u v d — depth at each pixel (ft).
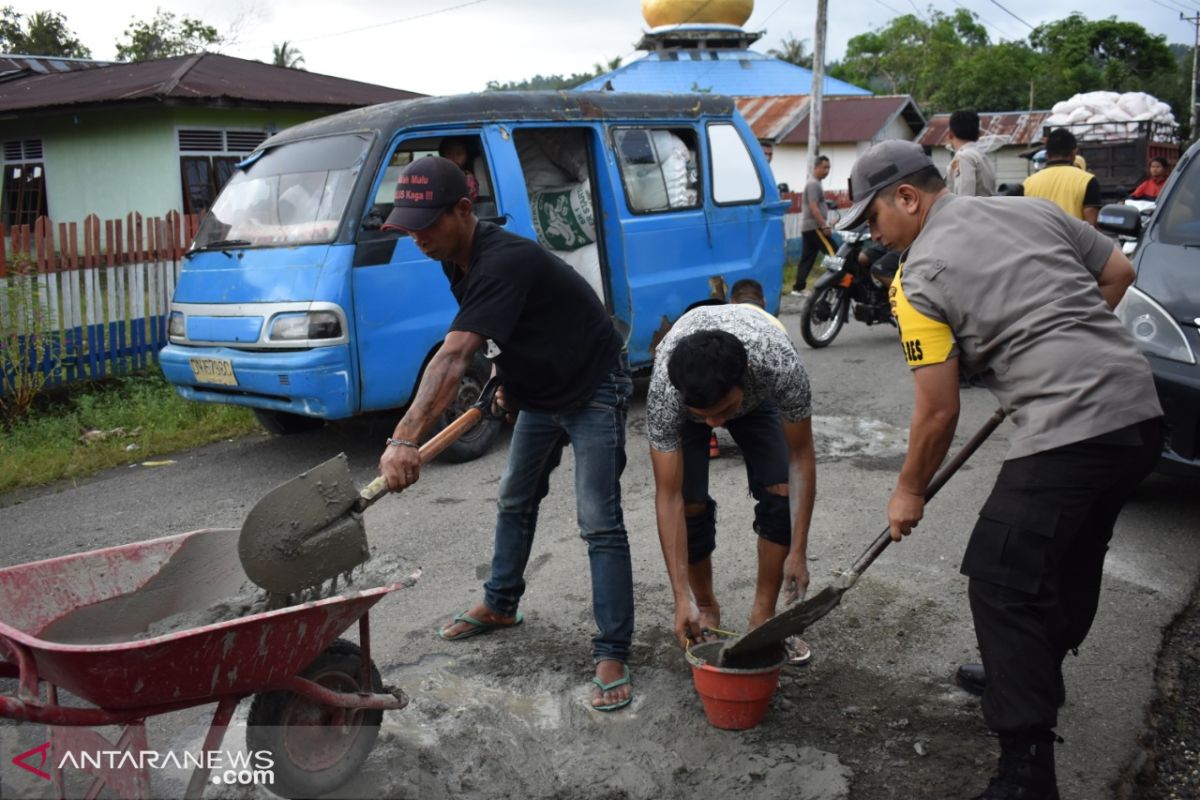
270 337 18.72
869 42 180.86
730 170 26.30
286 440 22.93
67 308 26.63
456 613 13.53
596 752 10.33
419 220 10.10
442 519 17.42
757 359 10.35
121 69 56.95
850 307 34.12
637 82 120.78
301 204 19.77
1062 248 9.04
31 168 55.31
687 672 11.89
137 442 23.12
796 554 11.12
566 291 10.87
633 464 20.45
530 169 23.86
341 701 9.00
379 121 19.85
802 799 9.50
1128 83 156.87
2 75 61.72
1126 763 10.07
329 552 9.32
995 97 146.10
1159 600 13.71
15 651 7.63
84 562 9.57
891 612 13.34
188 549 10.18
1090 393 8.59
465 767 10.01
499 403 11.80
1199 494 17.83
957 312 8.87
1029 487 8.73
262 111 52.65
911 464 9.33
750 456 11.64
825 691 11.44
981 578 8.84
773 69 124.88
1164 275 16.81
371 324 19.01
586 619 13.29
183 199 50.06
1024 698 8.63
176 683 7.73
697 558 12.09
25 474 20.80
